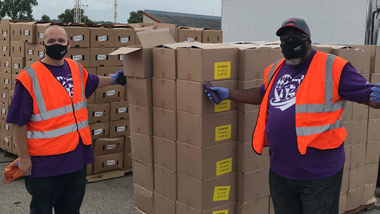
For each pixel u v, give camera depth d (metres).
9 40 5.46
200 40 6.14
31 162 2.82
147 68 3.08
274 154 2.46
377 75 3.90
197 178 2.88
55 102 2.85
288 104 2.36
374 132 4.00
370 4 5.81
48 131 2.82
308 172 2.32
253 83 2.96
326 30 6.44
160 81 3.04
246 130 2.98
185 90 2.84
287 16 6.99
